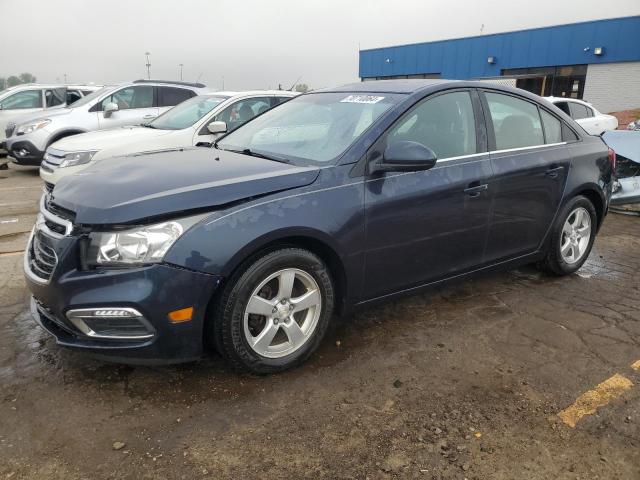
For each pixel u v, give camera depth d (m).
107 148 6.32
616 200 7.25
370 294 3.33
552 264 4.54
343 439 2.50
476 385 2.97
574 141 4.55
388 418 2.66
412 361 3.22
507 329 3.67
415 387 2.94
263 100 7.77
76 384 2.88
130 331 2.62
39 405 2.70
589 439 2.54
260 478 2.24
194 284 2.60
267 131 3.93
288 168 3.10
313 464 2.33
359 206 3.08
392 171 3.18
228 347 2.80
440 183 3.45
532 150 4.12
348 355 3.28
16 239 5.74
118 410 2.67
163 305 2.56
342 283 3.18
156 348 2.63
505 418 2.68
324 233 2.94
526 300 4.19
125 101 10.45
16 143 10.04
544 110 4.37
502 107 4.02
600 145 4.79
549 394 2.89
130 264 2.55
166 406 2.71
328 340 3.46
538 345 3.45
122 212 2.57
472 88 3.86
